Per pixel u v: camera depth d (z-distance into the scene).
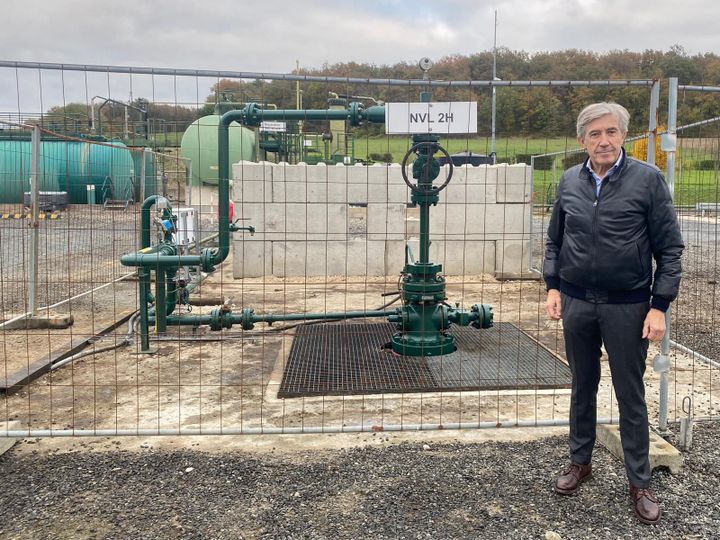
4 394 4.71
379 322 7.02
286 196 9.66
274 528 2.89
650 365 5.37
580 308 2.99
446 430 4.01
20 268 10.45
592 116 2.83
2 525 2.92
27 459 3.62
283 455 3.66
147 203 6.66
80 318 7.08
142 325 5.82
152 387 4.90
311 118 5.67
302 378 5.07
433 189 5.60
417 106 4.64
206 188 14.27
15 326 6.55
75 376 5.18
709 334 6.46
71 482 3.33
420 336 5.70
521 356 5.66
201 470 3.46
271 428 3.80
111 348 5.91
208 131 14.04
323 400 4.58
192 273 9.74
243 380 5.07
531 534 2.84
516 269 9.88
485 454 3.65
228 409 4.42
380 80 3.89
